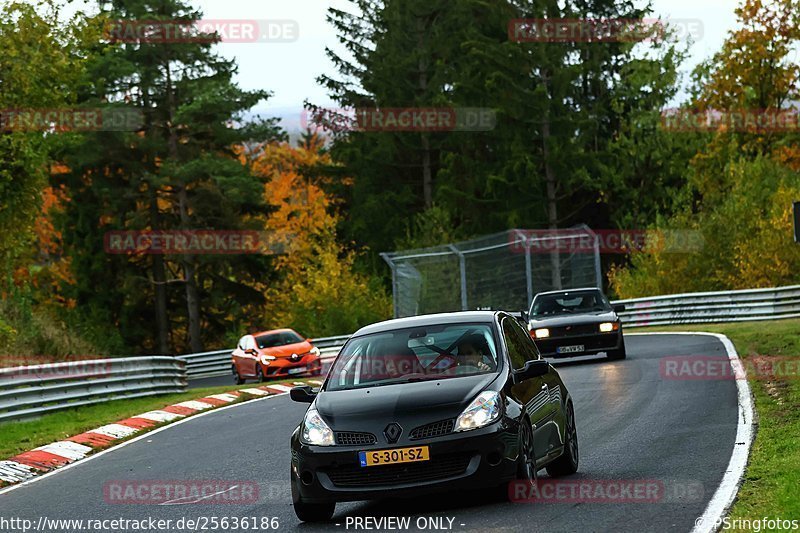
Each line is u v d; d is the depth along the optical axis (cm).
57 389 8269
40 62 11569
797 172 19712
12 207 11756
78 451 6334
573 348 9531
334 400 3766
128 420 7688
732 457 4194
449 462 3522
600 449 4800
